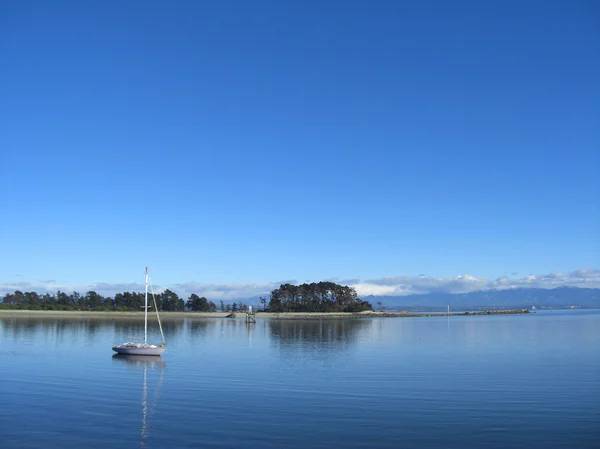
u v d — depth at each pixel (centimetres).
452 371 5447
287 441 2967
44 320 16750
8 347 7888
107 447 2877
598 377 5022
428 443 2944
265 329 13725
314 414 3544
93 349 7612
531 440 2997
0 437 3048
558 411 3631
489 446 2897
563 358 6644
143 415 3528
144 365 5959
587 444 2933
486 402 3903
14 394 4216
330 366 5884
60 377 5062
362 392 4284
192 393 4259
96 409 3700
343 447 2873
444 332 12344
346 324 16975
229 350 7800
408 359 6562
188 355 7062
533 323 17462
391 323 17775
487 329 13638
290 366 5872
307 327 14875
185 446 2886
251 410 3659
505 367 5756
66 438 3031
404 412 3594
